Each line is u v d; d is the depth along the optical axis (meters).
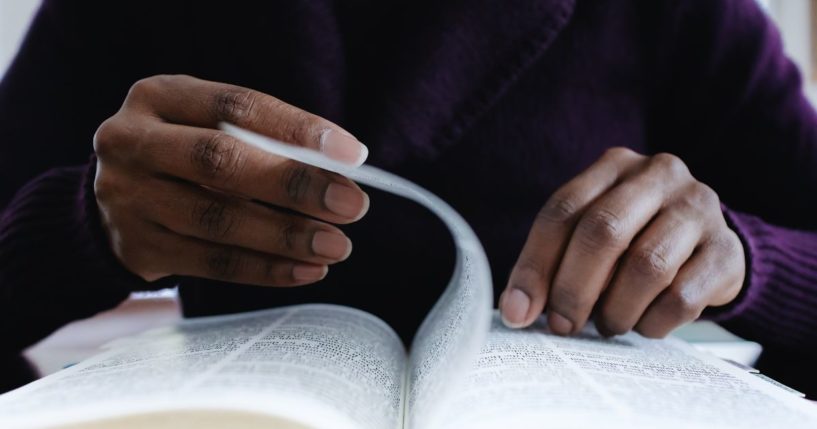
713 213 0.40
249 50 0.51
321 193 0.34
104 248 0.40
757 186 0.56
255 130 0.35
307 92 0.50
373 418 0.31
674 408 0.31
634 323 0.39
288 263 0.37
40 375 0.49
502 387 0.32
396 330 0.51
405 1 0.50
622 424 0.30
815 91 0.98
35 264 0.42
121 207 0.37
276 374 0.32
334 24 0.50
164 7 0.52
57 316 0.44
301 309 0.44
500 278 0.51
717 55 0.56
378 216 0.51
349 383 0.32
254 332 0.39
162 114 0.37
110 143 0.36
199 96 0.36
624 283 0.38
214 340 0.37
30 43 0.54
